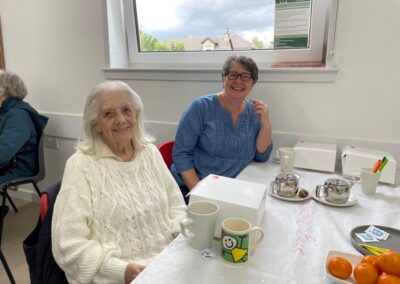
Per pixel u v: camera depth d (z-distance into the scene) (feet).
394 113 5.24
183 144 5.44
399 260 2.18
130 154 3.96
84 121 3.67
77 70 7.60
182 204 4.22
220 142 5.28
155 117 6.99
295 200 3.75
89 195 3.34
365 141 5.43
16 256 6.63
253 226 2.83
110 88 3.68
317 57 6.00
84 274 2.99
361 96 5.36
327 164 4.93
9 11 8.07
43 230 3.18
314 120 5.73
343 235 3.05
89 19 7.13
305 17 5.90
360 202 3.82
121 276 2.98
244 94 5.10
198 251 2.74
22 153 6.89
